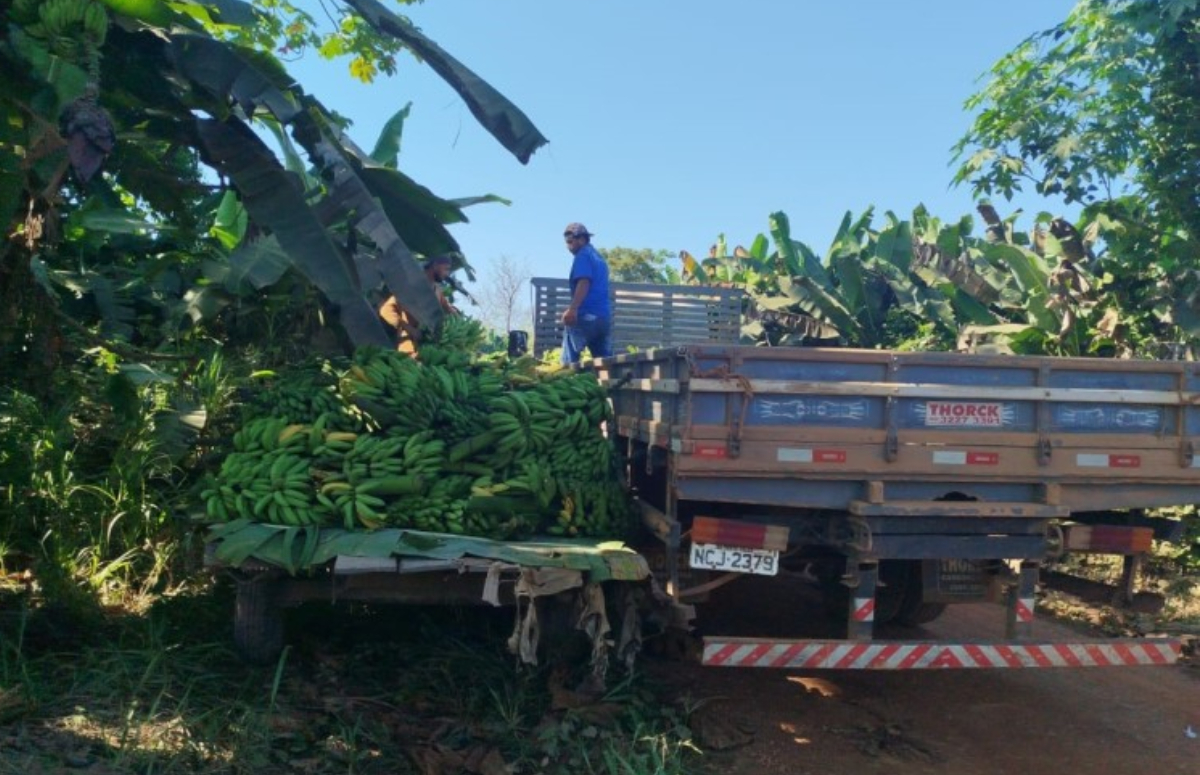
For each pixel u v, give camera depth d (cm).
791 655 511
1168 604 832
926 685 646
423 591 530
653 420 582
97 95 520
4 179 497
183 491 735
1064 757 536
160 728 460
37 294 618
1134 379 556
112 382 690
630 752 477
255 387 738
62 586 621
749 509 566
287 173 615
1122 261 1124
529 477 565
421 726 502
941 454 530
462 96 658
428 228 744
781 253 1561
